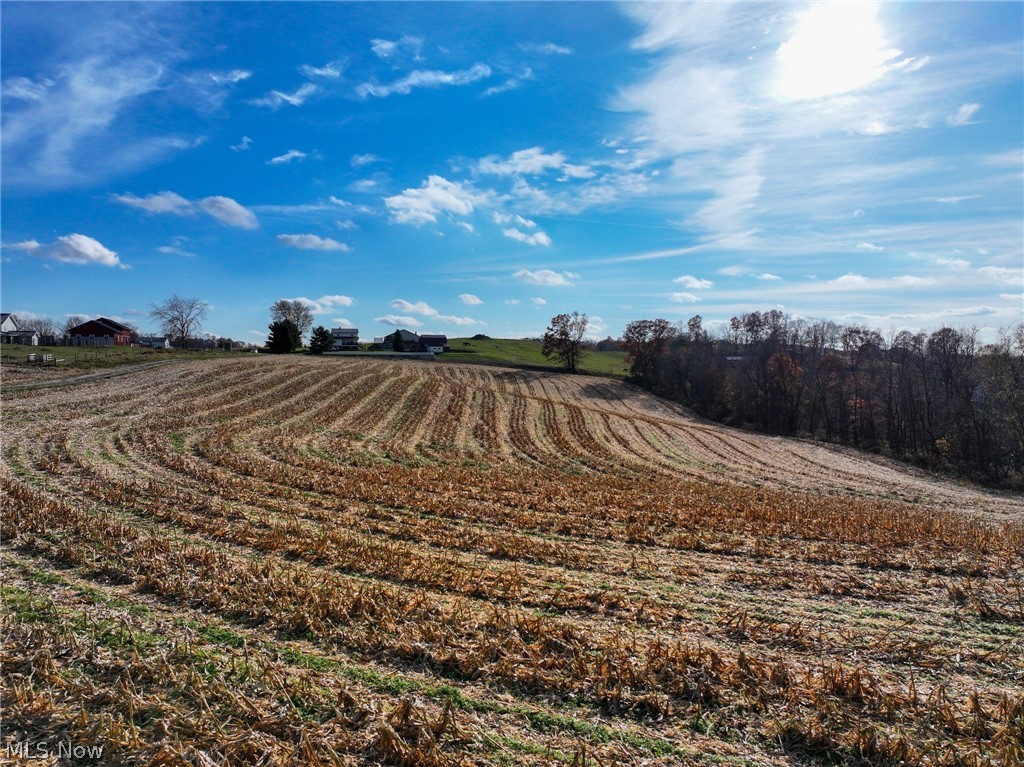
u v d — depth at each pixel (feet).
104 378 151.94
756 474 117.29
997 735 21.22
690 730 21.63
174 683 22.70
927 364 200.44
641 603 34.12
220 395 141.59
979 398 180.14
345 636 27.40
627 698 23.24
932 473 148.36
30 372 151.64
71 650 25.02
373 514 54.60
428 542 46.52
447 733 20.30
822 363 223.30
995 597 38.47
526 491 71.51
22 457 71.77
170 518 48.62
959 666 27.71
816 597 37.50
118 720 20.03
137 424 100.63
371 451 103.65
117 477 63.98
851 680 24.22
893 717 22.72
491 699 22.99
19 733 19.72
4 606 29.50
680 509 65.21
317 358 251.19
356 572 37.78
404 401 161.58
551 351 303.27
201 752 18.60
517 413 165.37
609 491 77.15
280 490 61.82
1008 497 121.80
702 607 34.30
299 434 109.81
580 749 19.98
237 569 35.42
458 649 26.45
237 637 27.04
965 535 57.62
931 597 38.24
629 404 224.33
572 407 185.88
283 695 22.07
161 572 34.27
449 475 81.05
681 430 170.71
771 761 20.03
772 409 229.45
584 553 45.55
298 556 40.60
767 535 54.44
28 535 40.57
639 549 47.80
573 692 23.57
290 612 29.43
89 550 38.14
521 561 42.68
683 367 261.65
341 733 20.12
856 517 65.62
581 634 28.60
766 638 30.12
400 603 31.14
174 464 71.56
